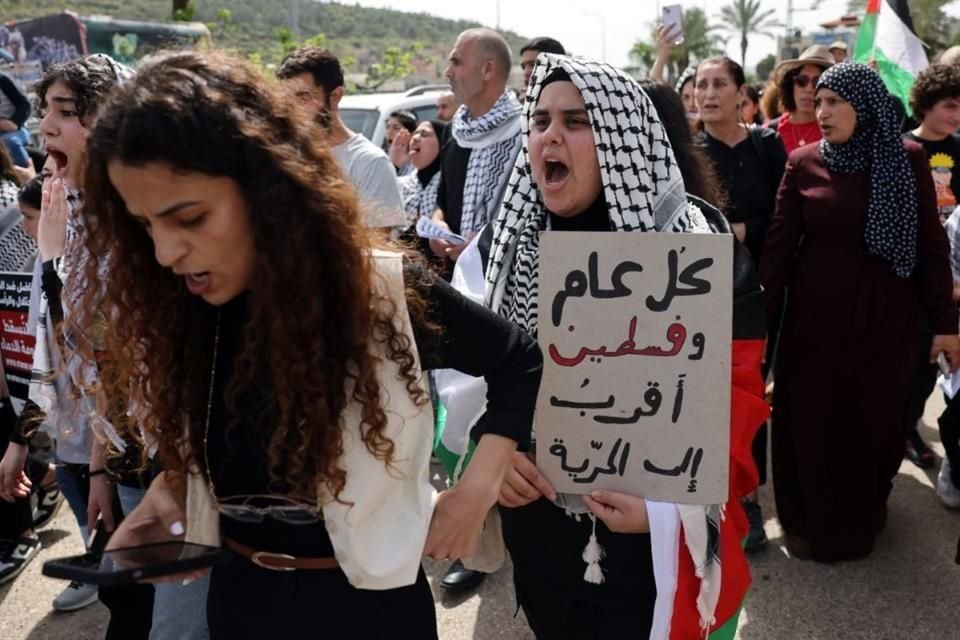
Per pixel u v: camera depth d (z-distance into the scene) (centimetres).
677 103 241
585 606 196
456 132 389
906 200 303
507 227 197
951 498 370
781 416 337
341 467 135
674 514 172
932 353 321
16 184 345
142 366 150
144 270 142
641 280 171
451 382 195
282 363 126
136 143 113
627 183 181
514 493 180
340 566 143
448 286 142
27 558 355
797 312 323
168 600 190
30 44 1091
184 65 120
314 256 124
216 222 119
